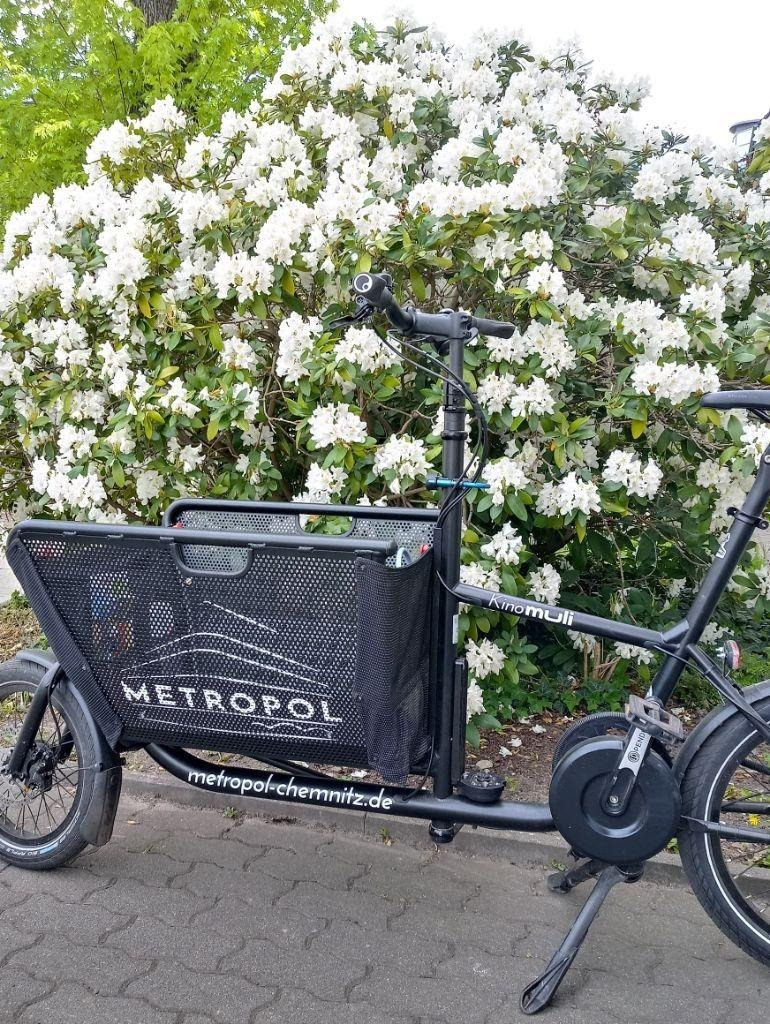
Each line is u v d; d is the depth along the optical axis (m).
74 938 2.31
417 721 2.21
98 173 4.27
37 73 7.82
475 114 4.03
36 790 2.69
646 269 3.80
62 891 2.53
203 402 3.55
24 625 4.96
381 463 3.18
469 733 3.23
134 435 3.53
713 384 3.21
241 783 2.37
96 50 7.39
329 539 1.97
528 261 3.34
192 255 3.76
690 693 3.89
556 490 3.38
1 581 5.94
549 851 2.70
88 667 2.32
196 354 3.73
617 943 2.32
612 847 2.10
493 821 2.23
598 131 4.04
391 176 3.79
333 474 3.26
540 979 2.07
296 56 4.14
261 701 2.16
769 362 3.46
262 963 2.22
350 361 3.21
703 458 3.71
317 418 3.18
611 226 3.64
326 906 2.48
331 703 2.10
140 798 3.12
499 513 3.20
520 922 2.41
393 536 2.47
